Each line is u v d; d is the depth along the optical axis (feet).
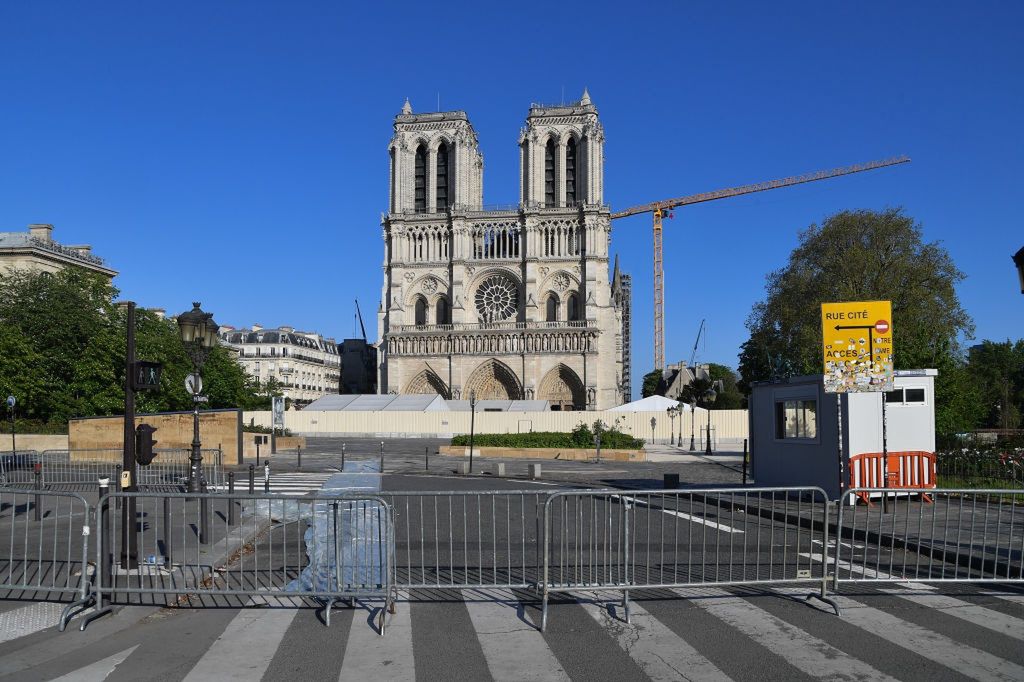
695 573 39.22
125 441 40.42
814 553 45.42
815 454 71.05
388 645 28.63
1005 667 25.93
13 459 108.99
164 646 28.81
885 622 31.40
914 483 67.46
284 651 28.09
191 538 51.52
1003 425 254.68
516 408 302.25
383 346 366.02
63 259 264.52
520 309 354.13
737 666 26.08
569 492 33.04
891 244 207.21
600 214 348.18
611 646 28.35
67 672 25.99
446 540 50.75
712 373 487.20
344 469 121.19
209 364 267.39
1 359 174.81
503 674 25.41
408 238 363.15
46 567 41.55
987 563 40.81
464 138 363.35
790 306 219.41
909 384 67.77
